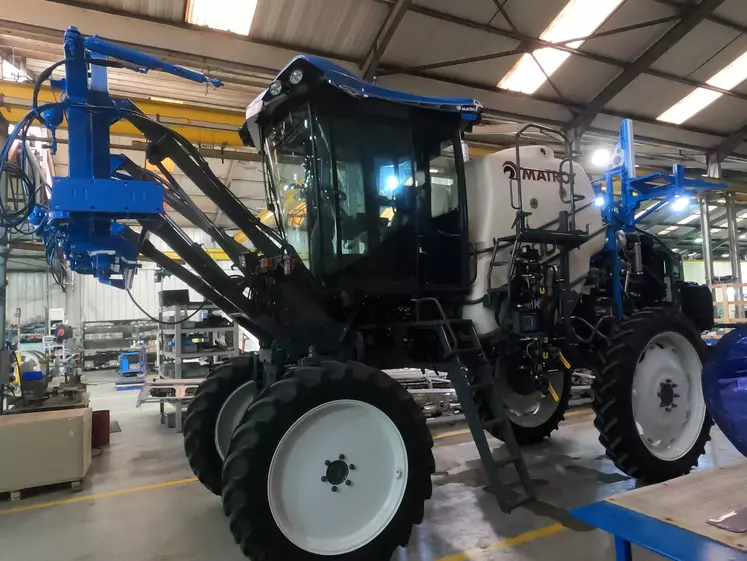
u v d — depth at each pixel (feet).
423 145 11.48
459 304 12.15
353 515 8.84
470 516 11.00
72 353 37.91
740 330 4.96
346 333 10.22
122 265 9.54
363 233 10.53
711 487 5.32
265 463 8.13
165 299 22.59
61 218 8.33
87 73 8.93
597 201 13.94
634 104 31.48
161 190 8.65
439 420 19.27
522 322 11.65
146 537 10.55
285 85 10.03
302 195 10.70
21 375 17.87
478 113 11.41
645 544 4.25
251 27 21.26
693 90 31.48
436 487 12.75
